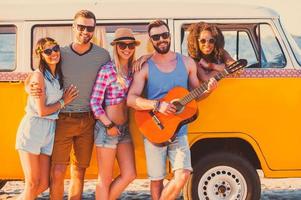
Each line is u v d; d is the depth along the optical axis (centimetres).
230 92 709
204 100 709
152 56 661
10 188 952
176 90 654
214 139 722
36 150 651
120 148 672
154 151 662
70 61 653
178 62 659
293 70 711
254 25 720
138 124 661
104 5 722
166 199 662
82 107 663
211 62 691
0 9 718
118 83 655
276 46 718
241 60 654
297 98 710
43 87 640
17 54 711
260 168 745
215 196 721
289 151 713
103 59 662
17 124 708
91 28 646
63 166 670
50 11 718
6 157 711
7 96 708
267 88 709
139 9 719
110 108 659
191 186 718
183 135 665
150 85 657
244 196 720
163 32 645
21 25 715
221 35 689
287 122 711
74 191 686
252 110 710
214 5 725
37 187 661
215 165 717
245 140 716
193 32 691
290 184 985
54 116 653
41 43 640
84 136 673
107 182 670
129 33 649
